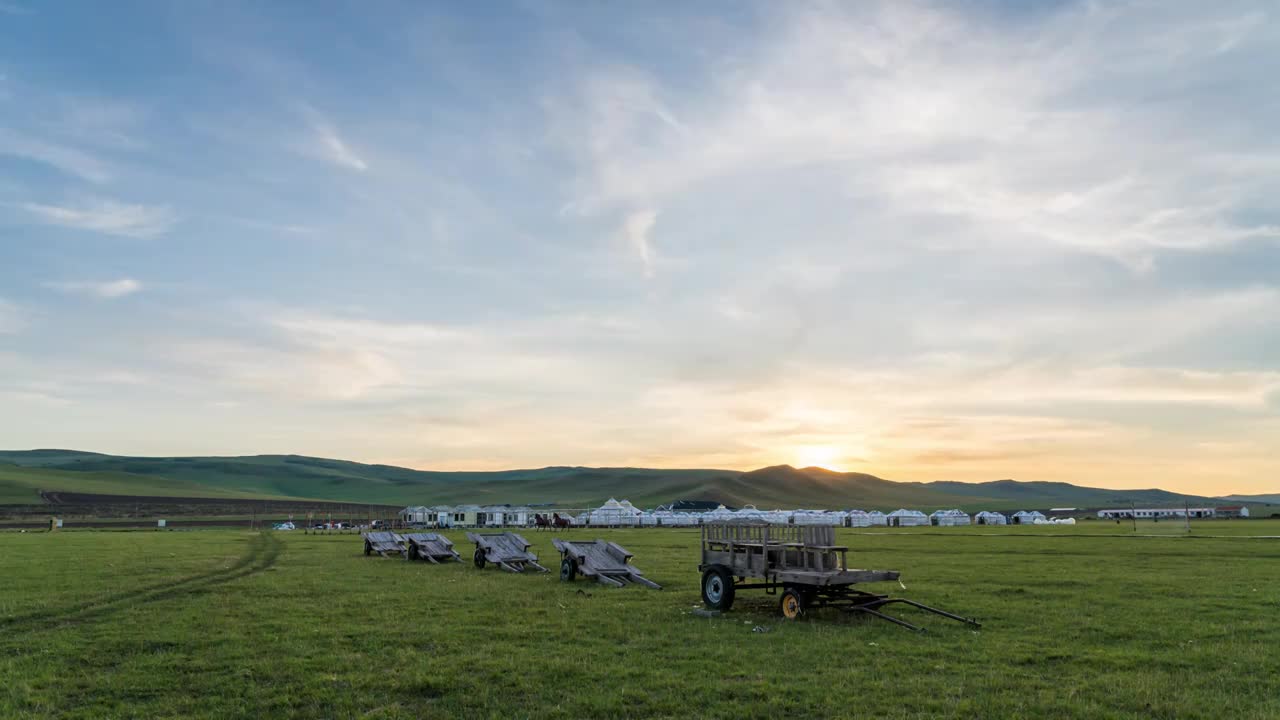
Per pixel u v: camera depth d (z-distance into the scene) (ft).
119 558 154.30
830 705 45.57
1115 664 55.83
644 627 70.08
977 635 66.64
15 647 62.18
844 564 73.56
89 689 49.80
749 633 67.26
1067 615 77.46
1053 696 47.29
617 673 52.65
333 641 63.57
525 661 56.08
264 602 86.33
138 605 84.28
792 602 74.95
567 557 110.83
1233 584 104.94
